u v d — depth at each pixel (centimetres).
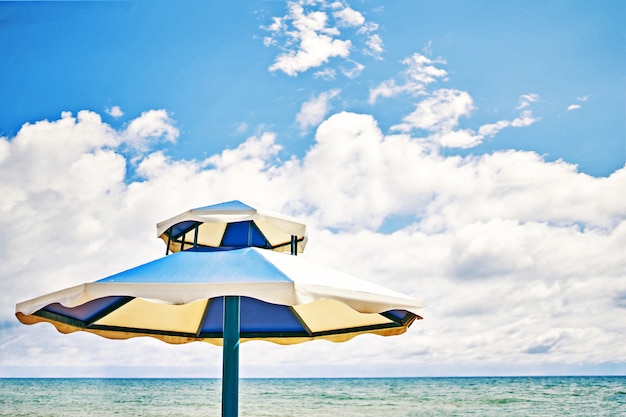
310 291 299
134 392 5609
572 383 5816
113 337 442
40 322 377
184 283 299
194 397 5094
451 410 4031
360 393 5262
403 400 4619
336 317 444
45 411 4156
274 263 328
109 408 4312
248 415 4016
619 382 5809
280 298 291
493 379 6838
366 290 336
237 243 460
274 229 444
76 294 302
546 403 4197
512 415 3747
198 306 443
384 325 446
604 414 3700
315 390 5675
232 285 295
